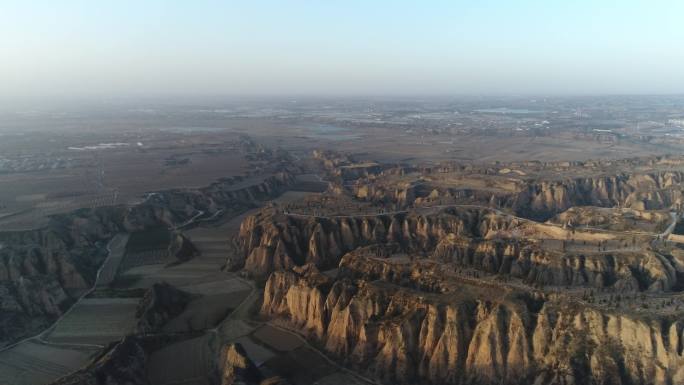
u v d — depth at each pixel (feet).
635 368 355.97
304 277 511.81
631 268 479.82
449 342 395.34
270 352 443.73
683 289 462.19
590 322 379.35
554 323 387.96
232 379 371.76
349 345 434.71
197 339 476.54
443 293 444.96
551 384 359.87
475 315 407.03
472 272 474.49
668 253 497.46
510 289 431.84
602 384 352.08
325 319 465.47
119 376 390.83
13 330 504.43
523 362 378.73
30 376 426.51
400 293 445.37
